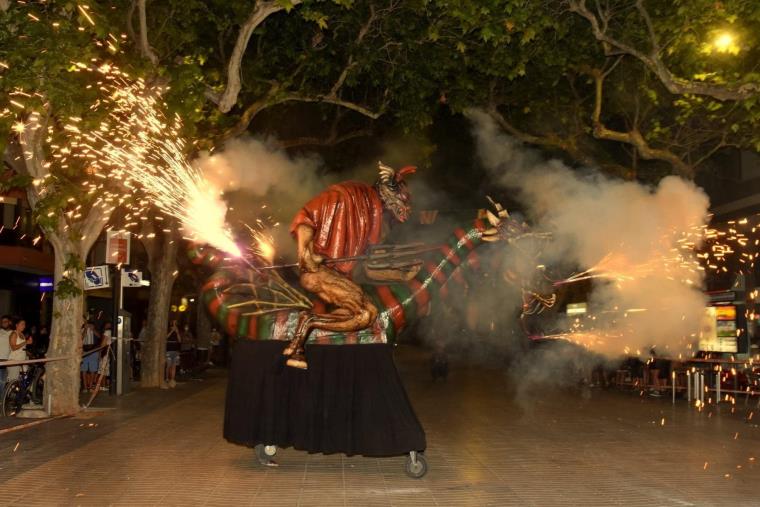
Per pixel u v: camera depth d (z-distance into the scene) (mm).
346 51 16484
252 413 8648
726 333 17125
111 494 7637
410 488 7977
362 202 8734
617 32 15586
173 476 8531
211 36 16656
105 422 13062
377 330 8555
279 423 8586
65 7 10688
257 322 8836
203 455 9875
